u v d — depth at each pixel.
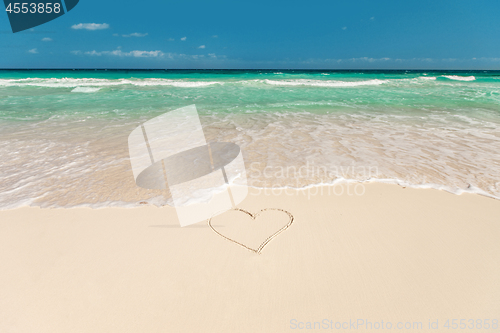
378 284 1.83
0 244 2.19
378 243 2.23
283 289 1.78
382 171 3.55
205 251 2.12
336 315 1.61
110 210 2.65
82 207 2.70
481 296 1.74
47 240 2.24
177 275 1.89
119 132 5.36
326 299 1.71
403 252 2.13
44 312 1.62
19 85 13.97
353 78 23.19
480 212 2.66
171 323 1.56
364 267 1.97
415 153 4.21
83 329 1.53
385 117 6.95
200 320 1.57
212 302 1.69
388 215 2.61
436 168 3.64
